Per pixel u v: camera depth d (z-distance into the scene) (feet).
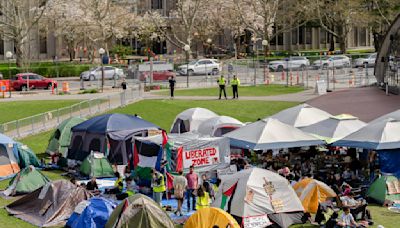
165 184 89.15
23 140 129.59
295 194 77.56
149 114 156.46
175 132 132.98
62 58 336.70
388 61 180.24
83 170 104.88
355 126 108.06
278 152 114.93
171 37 352.28
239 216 74.49
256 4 307.37
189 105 166.50
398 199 84.94
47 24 300.40
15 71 245.65
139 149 95.35
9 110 160.76
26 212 80.53
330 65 248.93
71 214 76.74
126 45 356.79
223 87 176.65
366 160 101.24
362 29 420.77
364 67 240.53
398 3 262.06
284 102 171.53
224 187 78.07
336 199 79.15
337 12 289.74
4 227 75.10
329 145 104.12
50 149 120.06
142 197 68.90
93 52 307.17
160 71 225.35
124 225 67.00
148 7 355.36
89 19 292.81
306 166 101.24
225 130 120.88
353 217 75.20
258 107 164.86
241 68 242.99
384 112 151.53
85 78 238.48
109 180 101.35
